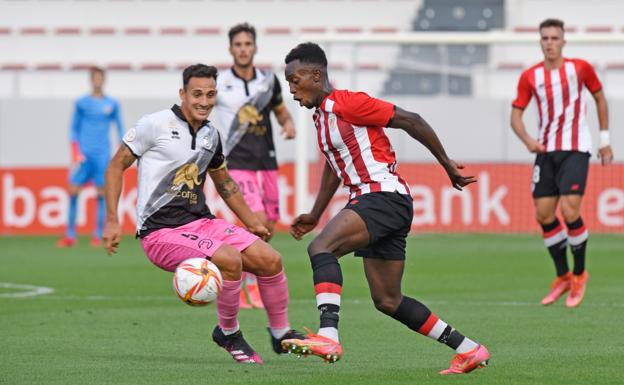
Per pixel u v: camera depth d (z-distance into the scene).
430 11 85.44
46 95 82.31
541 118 36.62
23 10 86.56
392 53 79.81
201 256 22.73
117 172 23.19
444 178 69.62
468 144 74.25
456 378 21.11
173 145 23.19
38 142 74.38
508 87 80.25
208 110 23.25
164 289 40.66
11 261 52.94
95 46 85.12
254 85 36.31
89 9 86.88
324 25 86.38
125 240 66.62
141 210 23.48
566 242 35.50
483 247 61.00
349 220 20.67
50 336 28.00
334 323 19.80
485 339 27.41
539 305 35.44
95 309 34.31
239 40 36.09
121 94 82.44
